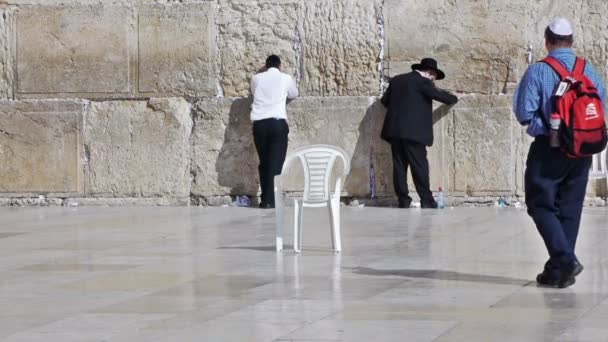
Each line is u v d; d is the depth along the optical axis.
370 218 28.55
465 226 26.27
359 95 32.75
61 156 33.88
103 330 13.84
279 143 31.78
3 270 19.48
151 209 32.41
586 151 16.11
